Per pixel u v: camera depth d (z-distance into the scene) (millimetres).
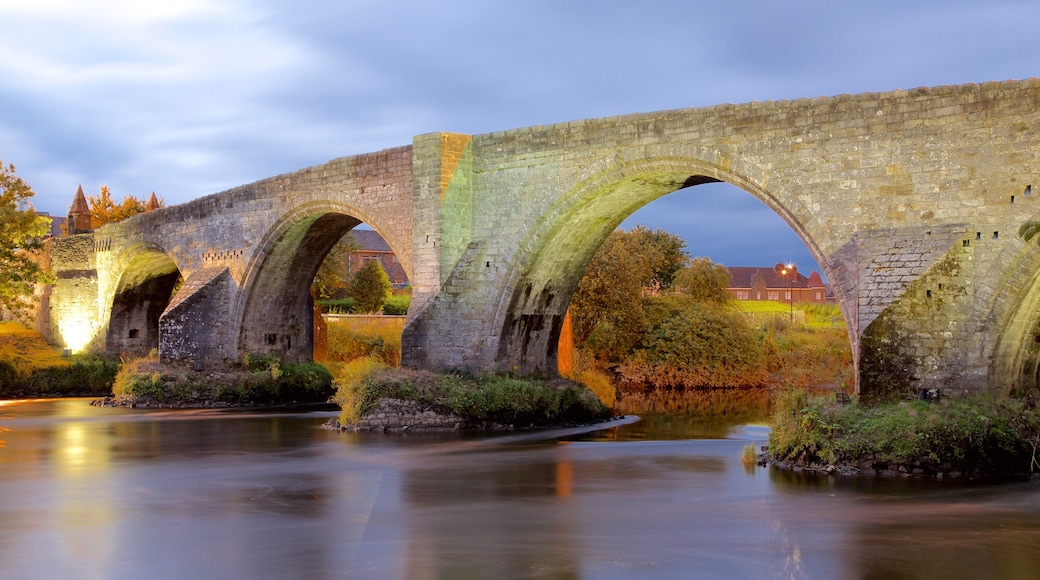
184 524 19094
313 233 43062
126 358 51906
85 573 15664
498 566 15906
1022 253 23719
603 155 31391
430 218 34750
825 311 89375
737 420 39656
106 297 53438
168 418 38500
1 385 48125
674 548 16984
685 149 29578
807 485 22266
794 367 60906
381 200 37375
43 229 51062
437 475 24641
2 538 17953
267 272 43844
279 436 32281
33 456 28328
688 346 59125
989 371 24109
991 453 22906
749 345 60094
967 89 24766
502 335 34156
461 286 34500
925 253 24891
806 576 15227
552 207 32562
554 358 37312
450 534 18172
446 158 34531
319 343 50188
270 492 22484
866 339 25109
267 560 16359
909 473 22828
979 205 24469
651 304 61375
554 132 32656
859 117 26375
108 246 53062
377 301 75688
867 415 24000
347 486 23219
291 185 41438
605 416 37000
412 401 33188
